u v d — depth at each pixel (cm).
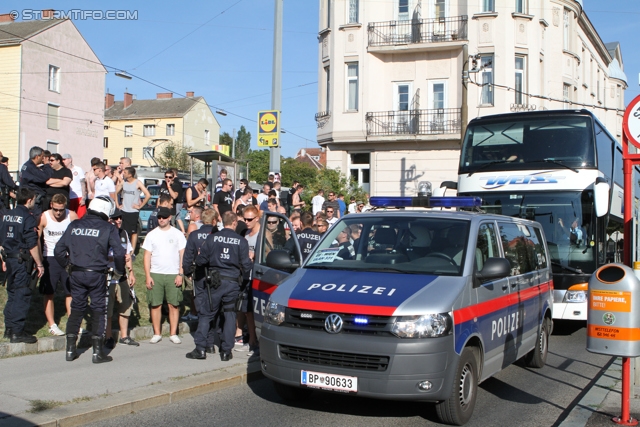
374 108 3061
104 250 767
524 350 782
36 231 807
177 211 1499
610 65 5009
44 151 1164
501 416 648
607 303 564
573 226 1160
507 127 1270
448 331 568
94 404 606
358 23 3056
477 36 2934
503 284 705
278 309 612
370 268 656
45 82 4172
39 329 880
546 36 3092
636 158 708
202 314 825
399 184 3048
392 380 552
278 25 1479
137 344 899
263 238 864
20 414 569
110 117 6612
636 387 721
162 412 632
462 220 692
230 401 680
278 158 1491
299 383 588
